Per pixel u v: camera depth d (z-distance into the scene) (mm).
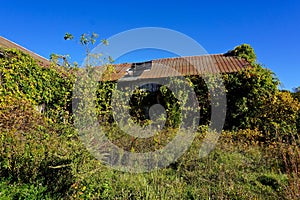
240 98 9406
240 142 6535
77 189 3514
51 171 3918
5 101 6645
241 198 3770
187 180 4516
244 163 5223
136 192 3746
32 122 5379
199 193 3922
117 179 4156
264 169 5031
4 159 4117
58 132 5020
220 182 4234
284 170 4816
